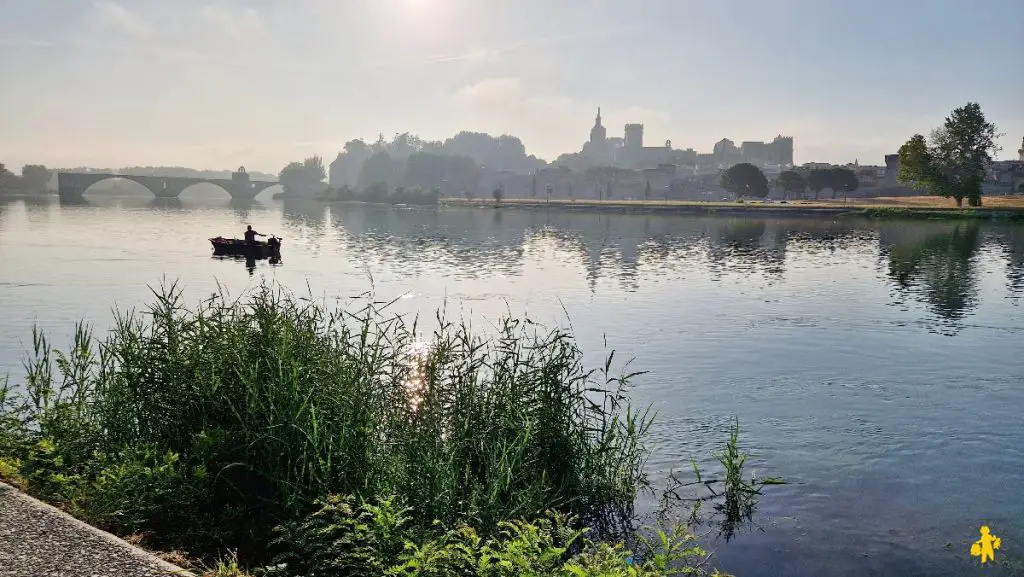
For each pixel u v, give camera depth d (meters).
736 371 17.22
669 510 9.56
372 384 9.33
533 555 5.89
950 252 51.41
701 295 30.45
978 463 11.41
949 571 8.09
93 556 5.14
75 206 137.50
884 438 12.54
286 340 8.91
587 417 10.78
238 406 8.60
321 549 6.80
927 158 97.44
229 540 7.14
